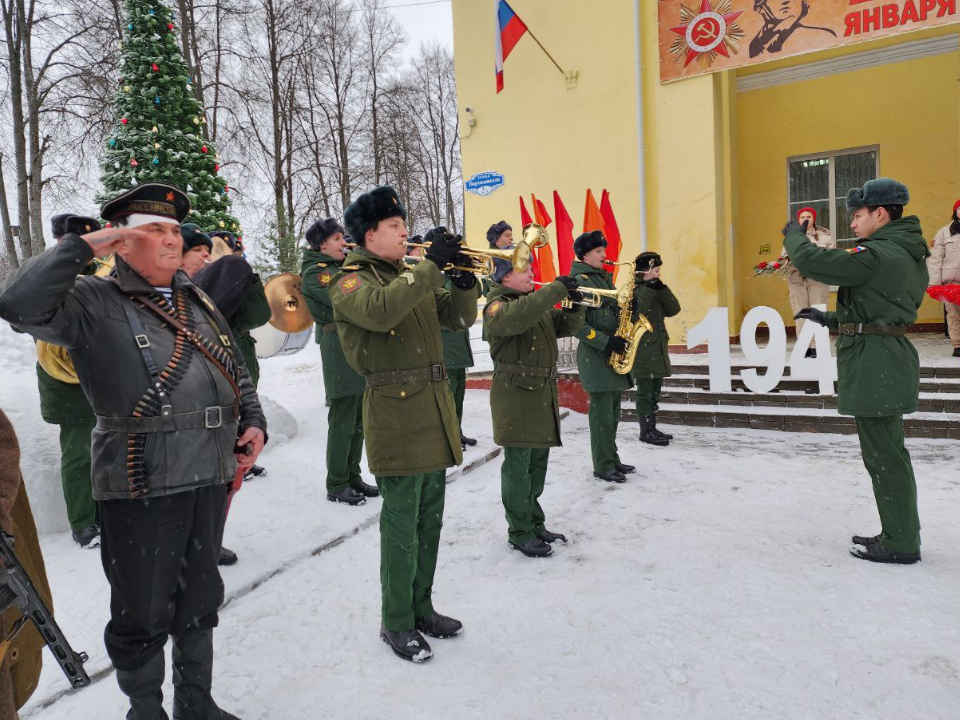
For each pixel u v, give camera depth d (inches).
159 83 362.6
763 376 266.1
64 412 145.9
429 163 1026.7
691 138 362.6
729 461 212.2
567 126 410.9
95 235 69.2
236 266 129.0
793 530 151.2
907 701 88.7
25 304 64.2
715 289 362.6
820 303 316.8
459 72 445.1
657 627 110.6
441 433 106.4
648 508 170.2
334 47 794.8
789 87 416.8
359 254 107.7
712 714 87.6
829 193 414.3
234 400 85.1
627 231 397.1
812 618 111.3
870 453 133.0
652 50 376.8
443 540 154.6
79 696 97.3
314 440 241.8
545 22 410.9
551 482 196.4
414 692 95.8
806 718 86.0
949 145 377.4
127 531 76.5
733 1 343.0
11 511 70.2
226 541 149.7
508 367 141.9
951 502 164.4
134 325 76.4
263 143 742.5
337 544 151.6
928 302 382.3
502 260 135.4
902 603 115.1
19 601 63.3
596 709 89.7
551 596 123.9
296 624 116.3
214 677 100.7
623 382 190.1
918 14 305.3
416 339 106.5
